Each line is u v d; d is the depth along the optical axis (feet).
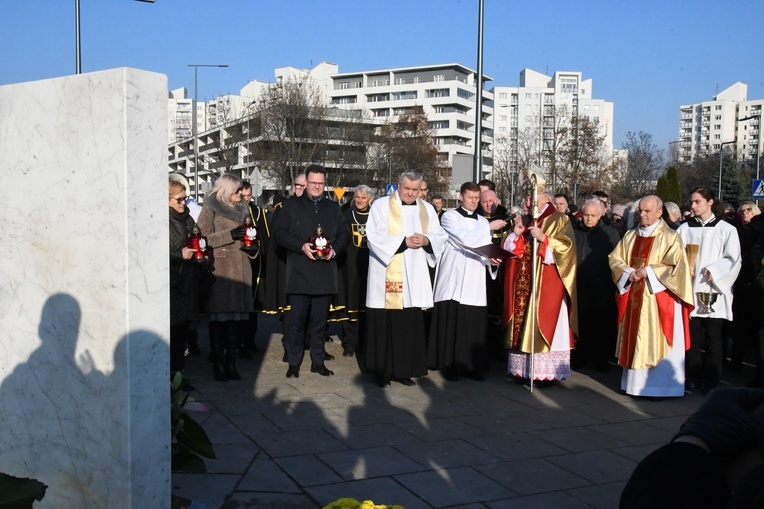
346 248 26.50
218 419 19.49
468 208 25.12
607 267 27.71
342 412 20.53
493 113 396.16
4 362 12.13
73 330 11.18
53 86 11.20
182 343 21.36
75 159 10.99
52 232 11.34
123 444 10.67
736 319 28.27
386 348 23.67
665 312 23.09
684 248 23.29
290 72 359.25
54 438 11.54
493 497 14.62
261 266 27.55
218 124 202.08
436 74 356.79
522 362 24.93
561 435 19.06
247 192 27.73
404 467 16.15
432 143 181.68
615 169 131.85
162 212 10.92
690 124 554.05
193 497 13.99
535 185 24.82
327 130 157.17
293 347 24.52
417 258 23.70
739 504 4.61
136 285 10.61
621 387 24.00
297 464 16.10
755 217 26.76
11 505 9.00
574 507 14.28
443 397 22.82
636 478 5.38
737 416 5.63
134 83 10.48
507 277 25.22
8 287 12.01
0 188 12.01
